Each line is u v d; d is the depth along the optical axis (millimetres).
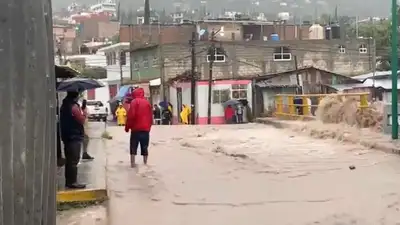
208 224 8039
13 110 1797
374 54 47375
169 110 37812
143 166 13594
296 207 9086
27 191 1845
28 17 1828
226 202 9508
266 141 19641
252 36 53906
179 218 8359
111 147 18000
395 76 17406
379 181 11250
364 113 21375
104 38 85500
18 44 1803
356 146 17094
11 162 1797
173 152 16594
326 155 15406
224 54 43250
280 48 44750
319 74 40156
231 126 27625
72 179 9305
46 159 1927
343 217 8359
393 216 8367
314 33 54031
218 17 58688
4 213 1785
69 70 12352
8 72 1782
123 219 8219
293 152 16250
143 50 47156
